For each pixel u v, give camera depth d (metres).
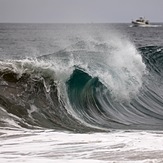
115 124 51.03
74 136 36.91
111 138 35.59
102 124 50.44
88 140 34.50
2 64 56.47
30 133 38.78
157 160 25.64
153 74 80.19
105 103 60.19
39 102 52.34
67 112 52.75
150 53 90.31
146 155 27.45
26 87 54.00
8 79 54.34
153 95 69.50
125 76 68.44
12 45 149.75
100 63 67.44
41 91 54.53
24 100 51.34
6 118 45.16
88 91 59.59
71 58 66.12
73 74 59.28
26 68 56.69
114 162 25.48
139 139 34.72
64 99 55.41
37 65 57.59
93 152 29.36
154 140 33.97
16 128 41.78
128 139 34.75
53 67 58.66
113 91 63.12
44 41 170.12
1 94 50.84
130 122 52.91
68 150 30.34
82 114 54.34
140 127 49.28
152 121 54.34
